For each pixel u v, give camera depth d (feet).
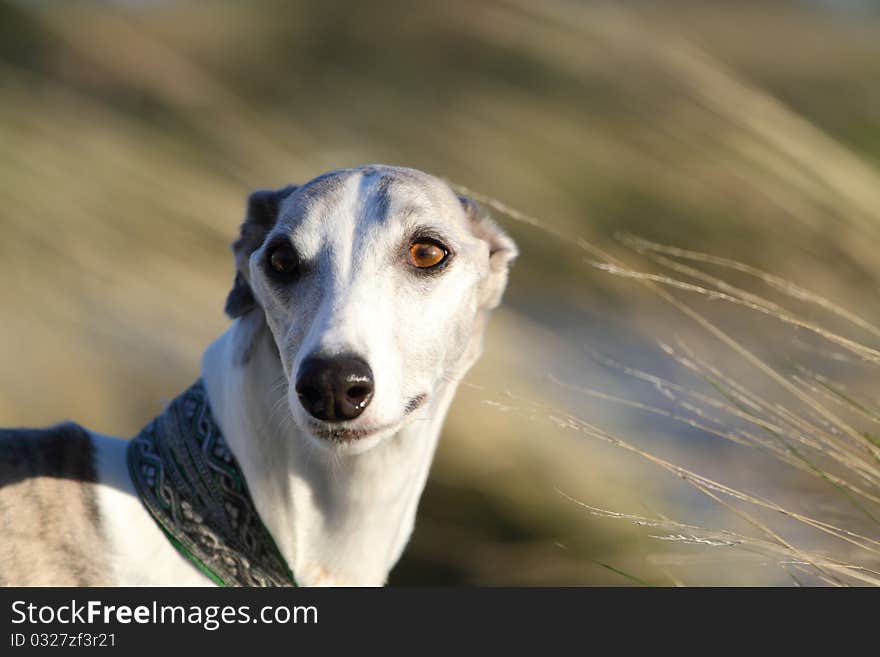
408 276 15.08
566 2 32.81
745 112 27.71
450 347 15.56
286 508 15.38
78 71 45.27
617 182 36.73
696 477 17.28
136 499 15.42
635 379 31.81
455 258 15.43
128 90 44.78
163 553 15.19
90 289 31.81
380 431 13.99
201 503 15.29
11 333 30.27
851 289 28.19
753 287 34.19
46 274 31.86
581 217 36.22
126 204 33.65
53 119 38.24
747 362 29.14
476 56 44.52
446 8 40.75
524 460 27.55
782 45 49.85
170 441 15.71
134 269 32.37
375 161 39.50
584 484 26.96
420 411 14.98
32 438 15.80
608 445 28.22
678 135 32.55
